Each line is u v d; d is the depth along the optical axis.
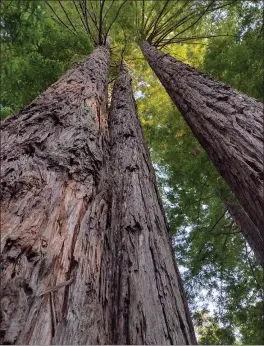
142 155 3.49
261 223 2.52
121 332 1.33
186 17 9.82
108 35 10.49
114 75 9.98
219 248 8.35
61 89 3.41
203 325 7.82
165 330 1.40
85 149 2.22
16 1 3.05
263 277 8.32
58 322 1.02
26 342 0.87
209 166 7.76
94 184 2.04
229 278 8.23
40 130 2.21
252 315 7.69
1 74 4.00
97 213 1.90
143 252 1.87
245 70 7.45
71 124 2.51
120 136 3.80
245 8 8.04
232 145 2.80
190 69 5.36
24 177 1.57
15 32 3.23
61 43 5.47
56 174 1.77
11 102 4.55
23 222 1.29
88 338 1.07
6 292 0.96
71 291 1.19
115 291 1.59
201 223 8.95
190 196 8.83
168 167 9.44
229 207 6.39
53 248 1.28
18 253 1.12
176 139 9.38
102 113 3.68
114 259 1.85
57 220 1.45
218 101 3.59
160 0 10.24
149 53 8.55
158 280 1.72
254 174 2.39
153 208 2.54
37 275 1.11
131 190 2.59
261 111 2.99
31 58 4.66
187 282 8.15
